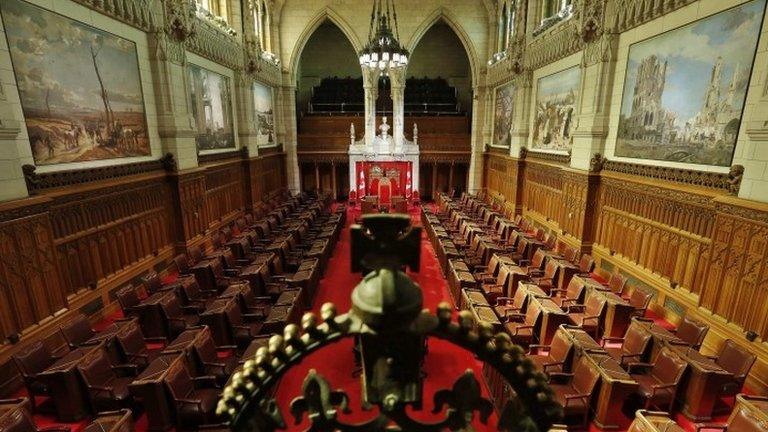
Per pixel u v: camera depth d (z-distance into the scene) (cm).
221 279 1007
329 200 2144
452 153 2411
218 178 1582
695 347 681
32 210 738
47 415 616
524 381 127
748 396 504
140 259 1104
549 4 1592
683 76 897
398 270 120
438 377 726
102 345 646
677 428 455
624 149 1115
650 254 1002
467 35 2227
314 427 130
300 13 2230
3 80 725
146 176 1109
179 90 1255
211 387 621
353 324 119
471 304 780
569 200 1345
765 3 702
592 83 1205
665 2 929
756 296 682
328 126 2506
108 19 991
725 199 733
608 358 615
